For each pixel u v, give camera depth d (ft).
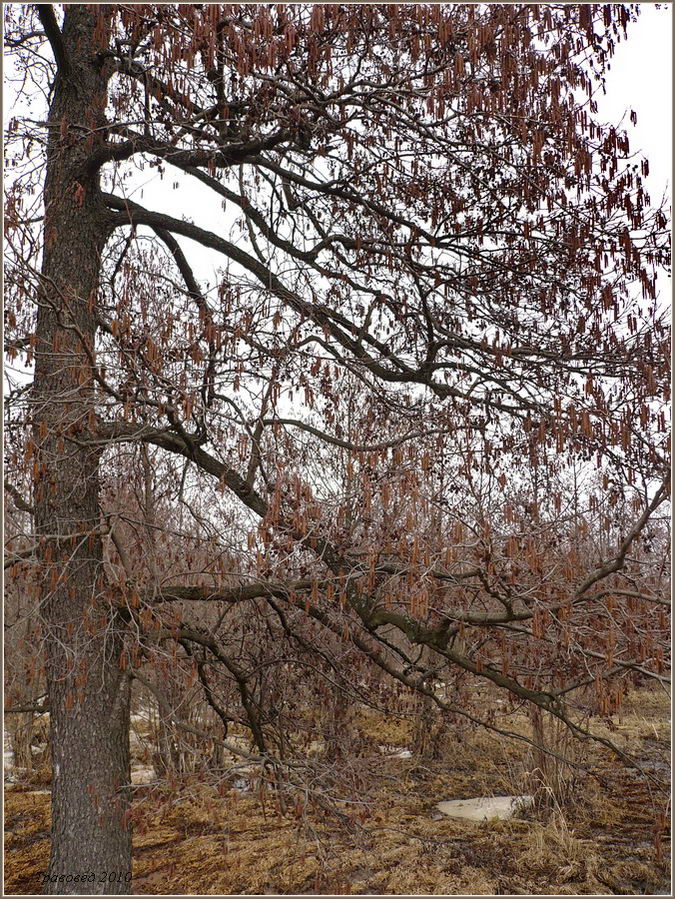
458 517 15.90
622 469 20.10
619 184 18.48
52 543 20.11
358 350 23.20
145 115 19.61
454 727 29.19
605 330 21.15
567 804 32.27
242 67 15.96
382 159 21.53
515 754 38.04
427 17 17.70
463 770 37.09
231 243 22.80
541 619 14.99
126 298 18.04
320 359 19.33
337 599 19.58
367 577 16.58
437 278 21.59
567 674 19.39
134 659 18.90
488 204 22.76
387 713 25.13
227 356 17.39
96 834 19.71
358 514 18.29
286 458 19.07
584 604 17.35
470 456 19.60
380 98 19.42
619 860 27.09
